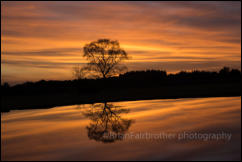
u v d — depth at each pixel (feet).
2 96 198.08
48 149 52.34
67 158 46.37
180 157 44.32
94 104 137.69
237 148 48.03
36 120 90.79
